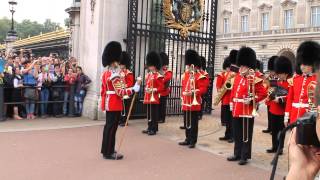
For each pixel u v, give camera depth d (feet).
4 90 40.09
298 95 24.72
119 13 42.45
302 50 23.66
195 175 24.39
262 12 197.47
